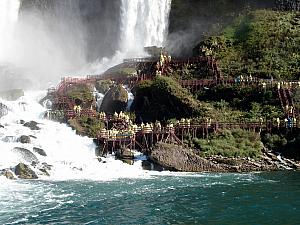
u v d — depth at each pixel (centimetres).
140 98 5544
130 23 8075
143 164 4184
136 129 4625
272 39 6669
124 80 6084
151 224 2378
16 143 4259
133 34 8025
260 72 5975
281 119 4819
